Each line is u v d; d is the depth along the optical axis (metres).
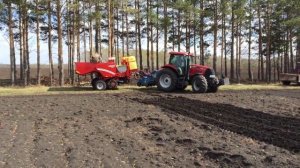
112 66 22.97
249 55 42.66
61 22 30.83
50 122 12.06
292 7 39.16
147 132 10.47
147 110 14.63
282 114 13.87
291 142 9.24
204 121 12.25
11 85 30.38
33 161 7.67
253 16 39.97
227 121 12.26
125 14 37.50
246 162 7.55
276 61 48.53
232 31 37.84
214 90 22.22
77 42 33.34
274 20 40.62
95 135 10.05
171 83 21.75
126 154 8.18
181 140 9.38
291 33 41.03
